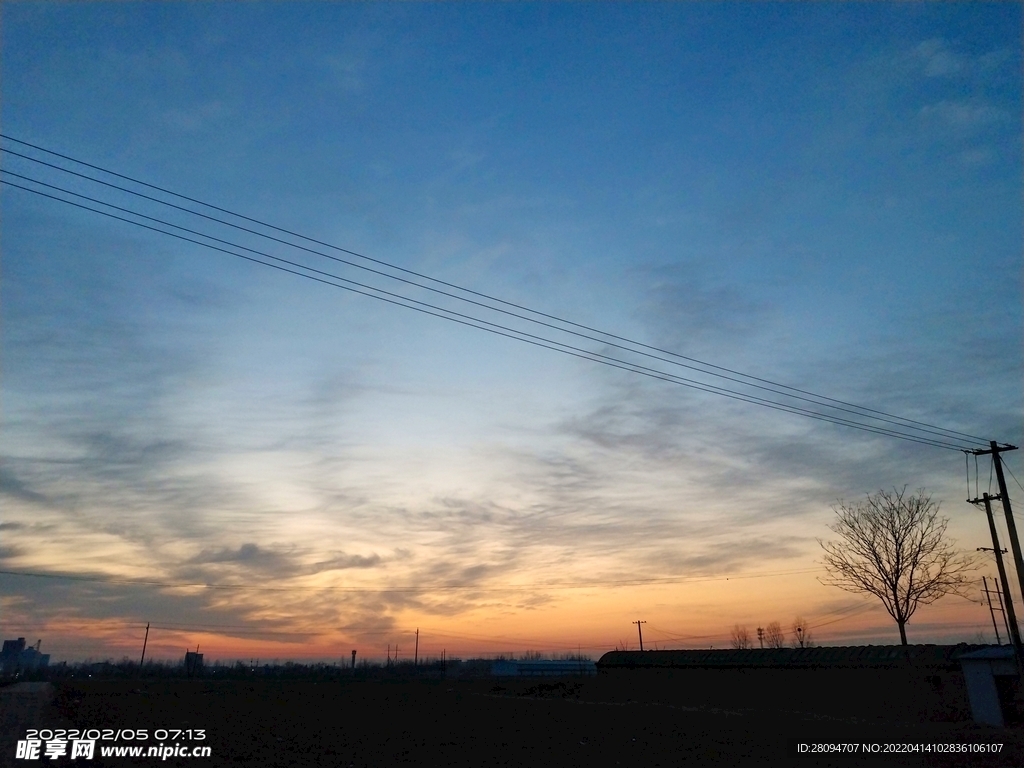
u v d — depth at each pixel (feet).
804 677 142.10
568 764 72.43
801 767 71.77
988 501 120.06
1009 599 115.03
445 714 119.34
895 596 137.69
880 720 120.06
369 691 175.63
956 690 120.98
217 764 66.03
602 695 175.11
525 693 181.27
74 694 132.57
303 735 88.07
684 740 91.15
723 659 165.07
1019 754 81.00
